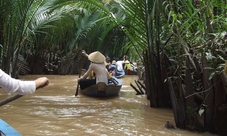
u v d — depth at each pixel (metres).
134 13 5.96
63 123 4.53
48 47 16.91
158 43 5.68
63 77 15.03
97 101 6.81
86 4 7.11
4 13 8.19
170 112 5.49
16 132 2.89
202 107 4.02
